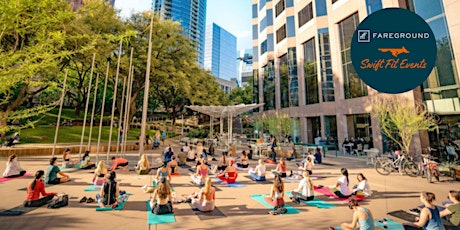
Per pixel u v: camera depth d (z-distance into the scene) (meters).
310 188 6.98
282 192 6.24
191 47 29.12
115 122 39.50
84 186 8.08
